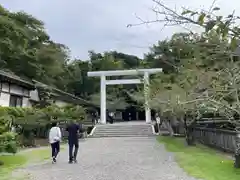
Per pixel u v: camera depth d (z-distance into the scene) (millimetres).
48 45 36562
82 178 7508
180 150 13797
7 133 9938
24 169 9039
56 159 11438
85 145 17250
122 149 14609
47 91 25344
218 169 8453
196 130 19078
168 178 7309
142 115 55344
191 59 4328
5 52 26938
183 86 6180
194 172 8055
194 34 2941
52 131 10539
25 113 16562
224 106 4594
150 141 19125
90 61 54375
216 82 4512
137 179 7238
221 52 2906
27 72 30078
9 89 19578
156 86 9758
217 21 2318
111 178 7438
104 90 31609
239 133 8633
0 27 24766
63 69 40375
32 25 33281
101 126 27469
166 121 25750
